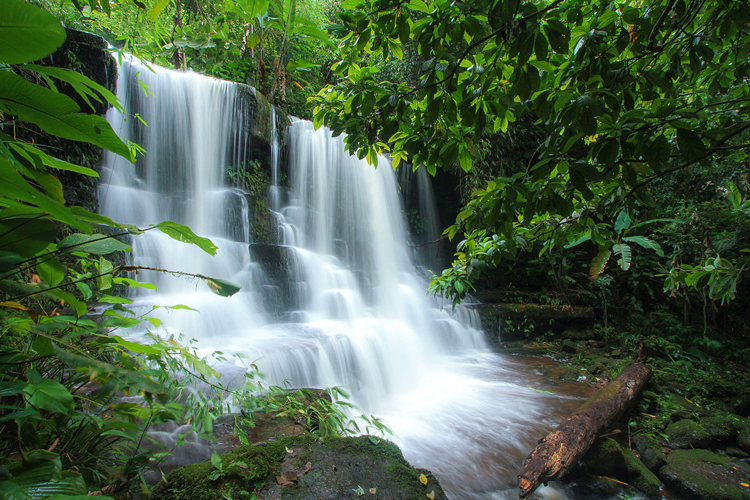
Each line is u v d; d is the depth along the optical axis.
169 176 6.75
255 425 2.68
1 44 0.66
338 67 2.14
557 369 6.77
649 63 2.12
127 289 5.21
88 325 1.28
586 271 9.77
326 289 7.47
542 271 9.70
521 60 1.47
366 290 8.23
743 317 9.05
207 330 5.18
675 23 1.87
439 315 8.09
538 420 4.64
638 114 1.40
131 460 1.60
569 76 1.83
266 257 6.75
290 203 8.45
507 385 5.90
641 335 7.96
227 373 3.54
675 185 7.30
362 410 4.55
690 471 3.84
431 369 6.54
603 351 7.84
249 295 6.18
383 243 9.46
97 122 0.77
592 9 1.93
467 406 5.01
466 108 1.73
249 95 7.52
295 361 4.48
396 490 2.03
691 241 6.75
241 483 1.94
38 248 1.07
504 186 1.80
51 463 1.04
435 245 11.12
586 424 3.94
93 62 5.30
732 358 7.75
